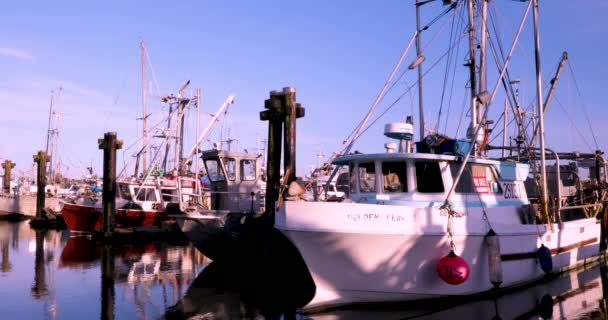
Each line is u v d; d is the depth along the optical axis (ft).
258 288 43.93
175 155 100.89
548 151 50.03
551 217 46.26
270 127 55.88
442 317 33.06
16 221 132.77
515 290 40.40
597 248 54.60
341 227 33.35
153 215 90.22
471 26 46.01
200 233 54.49
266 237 50.80
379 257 33.96
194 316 34.14
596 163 63.31
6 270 52.47
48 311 35.40
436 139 39.99
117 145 83.71
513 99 49.57
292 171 54.08
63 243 78.33
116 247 73.72
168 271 52.54
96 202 94.38
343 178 58.54
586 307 35.58
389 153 37.83
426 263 34.47
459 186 38.60
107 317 33.81
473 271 36.24
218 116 79.66
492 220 39.83
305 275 49.88
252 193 56.08
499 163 42.47
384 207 33.73
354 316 33.60
